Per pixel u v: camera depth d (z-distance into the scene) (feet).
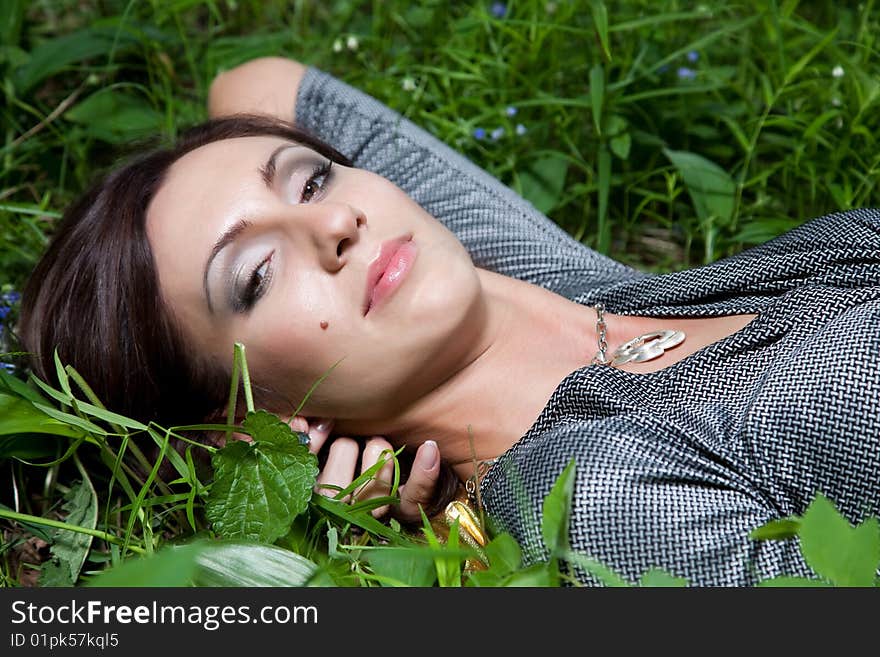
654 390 6.25
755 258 6.80
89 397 6.64
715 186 8.98
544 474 5.90
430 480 6.63
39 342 7.21
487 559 5.95
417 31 11.25
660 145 9.46
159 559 4.38
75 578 6.55
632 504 5.67
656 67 9.34
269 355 6.61
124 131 9.91
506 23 10.16
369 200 6.71
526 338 7.01
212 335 6.71
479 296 6.64
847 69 9.14
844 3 11.27
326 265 6.42
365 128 9.09
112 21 10.32
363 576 5.79
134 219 6.84
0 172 9.86
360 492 6.86
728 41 10.56
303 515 6.32
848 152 8.94
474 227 8.44
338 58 11.16
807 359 5.78
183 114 10.31
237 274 6.50
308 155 6.94
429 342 6.48
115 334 6.91
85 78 10.91
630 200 9.83
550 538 5.43
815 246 6.49
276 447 6.05
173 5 10.66
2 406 6.41
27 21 11.27
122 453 6.49
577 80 10.23
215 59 10.81
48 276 7.20
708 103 9.84
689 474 5.80
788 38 10.23
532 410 6.77
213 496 6.08
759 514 5.73
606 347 6.96
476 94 10.08
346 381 6.60
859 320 5.82
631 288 7.18
